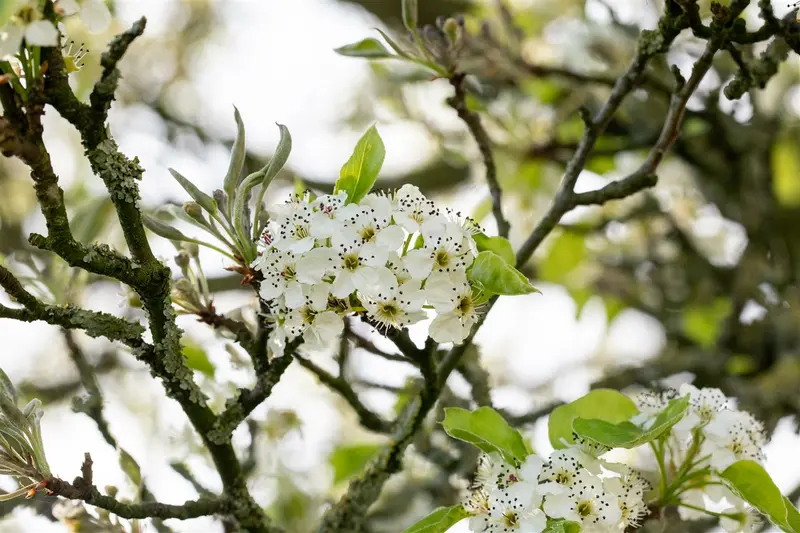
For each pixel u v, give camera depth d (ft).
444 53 5.23
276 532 5.02
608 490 4.93
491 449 4.99
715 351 5.77
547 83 6.13
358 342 5.20
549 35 6.39
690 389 5.07
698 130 5.93
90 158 4.83
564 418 5.07
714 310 6.34
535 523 4.87
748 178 6.10
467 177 6.49
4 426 4.85
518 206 6.35
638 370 5.73
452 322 4.84
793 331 5.79
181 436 5.31
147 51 6.82
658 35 5.13
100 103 4.79
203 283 5.05
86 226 5.35
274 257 4.84
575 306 6.56
